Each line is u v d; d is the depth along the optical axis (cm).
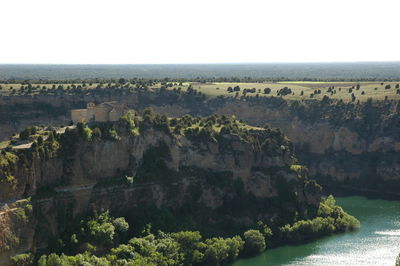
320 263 17800
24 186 15912
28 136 17725
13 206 15388
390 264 17638
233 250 18038
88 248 16075
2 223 14788
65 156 17475
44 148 16900
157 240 17138
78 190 17400
